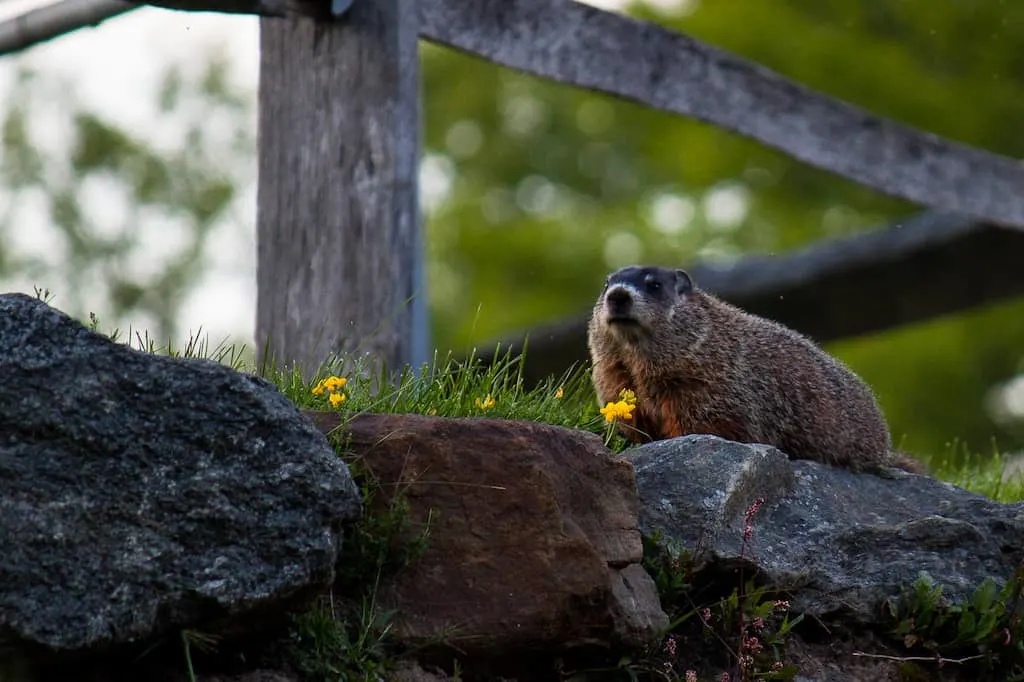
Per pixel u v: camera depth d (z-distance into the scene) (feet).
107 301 85.61
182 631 22.47
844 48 97.96
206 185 90.99
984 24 98.17
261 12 36.73
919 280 57.06
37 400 22.58
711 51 44.96
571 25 41.63
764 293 57.82
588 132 119.85
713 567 27.91
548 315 106.63
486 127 121.49
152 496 22.56
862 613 28.48
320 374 31.35
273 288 38.50
